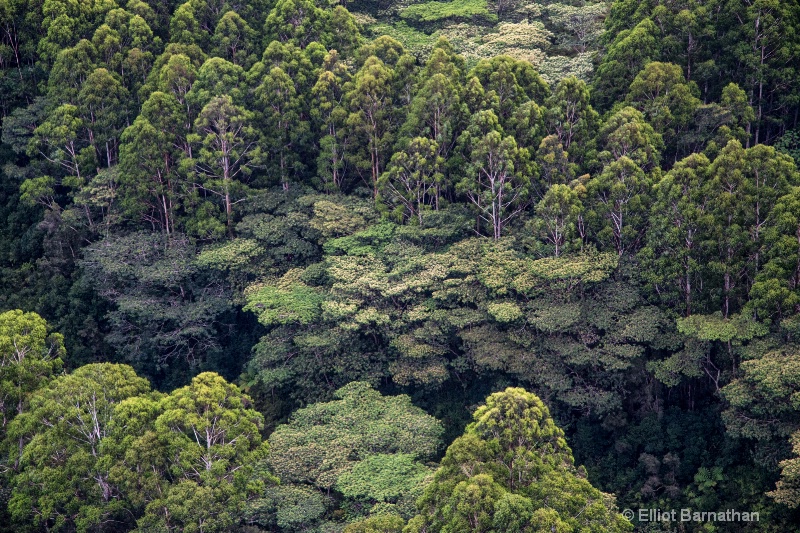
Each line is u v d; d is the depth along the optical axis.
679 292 54.16
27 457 45.75
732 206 51.69
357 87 65.38
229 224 66.38
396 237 62.09
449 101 62.75
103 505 45.62
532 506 39.50
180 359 65.44
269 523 48.09
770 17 62.94
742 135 60.38
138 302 62.84
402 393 58.84
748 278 52.03
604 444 55.41
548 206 56.81
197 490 43.84
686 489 52.00
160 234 66.62
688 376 54.22
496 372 57.62
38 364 50.31
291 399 60.81
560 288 55.75
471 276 57.75
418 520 41.00
